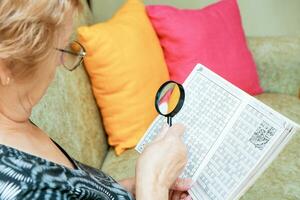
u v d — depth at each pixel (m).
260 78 1.86
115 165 1.40
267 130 0.84
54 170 0.65
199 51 1.60
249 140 0.85
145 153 0.83
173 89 0.99
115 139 1.46
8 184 0.59
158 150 0.83
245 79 1.71
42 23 0.60
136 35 1.48
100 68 1.39
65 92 1.24
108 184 0.84
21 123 0.74
